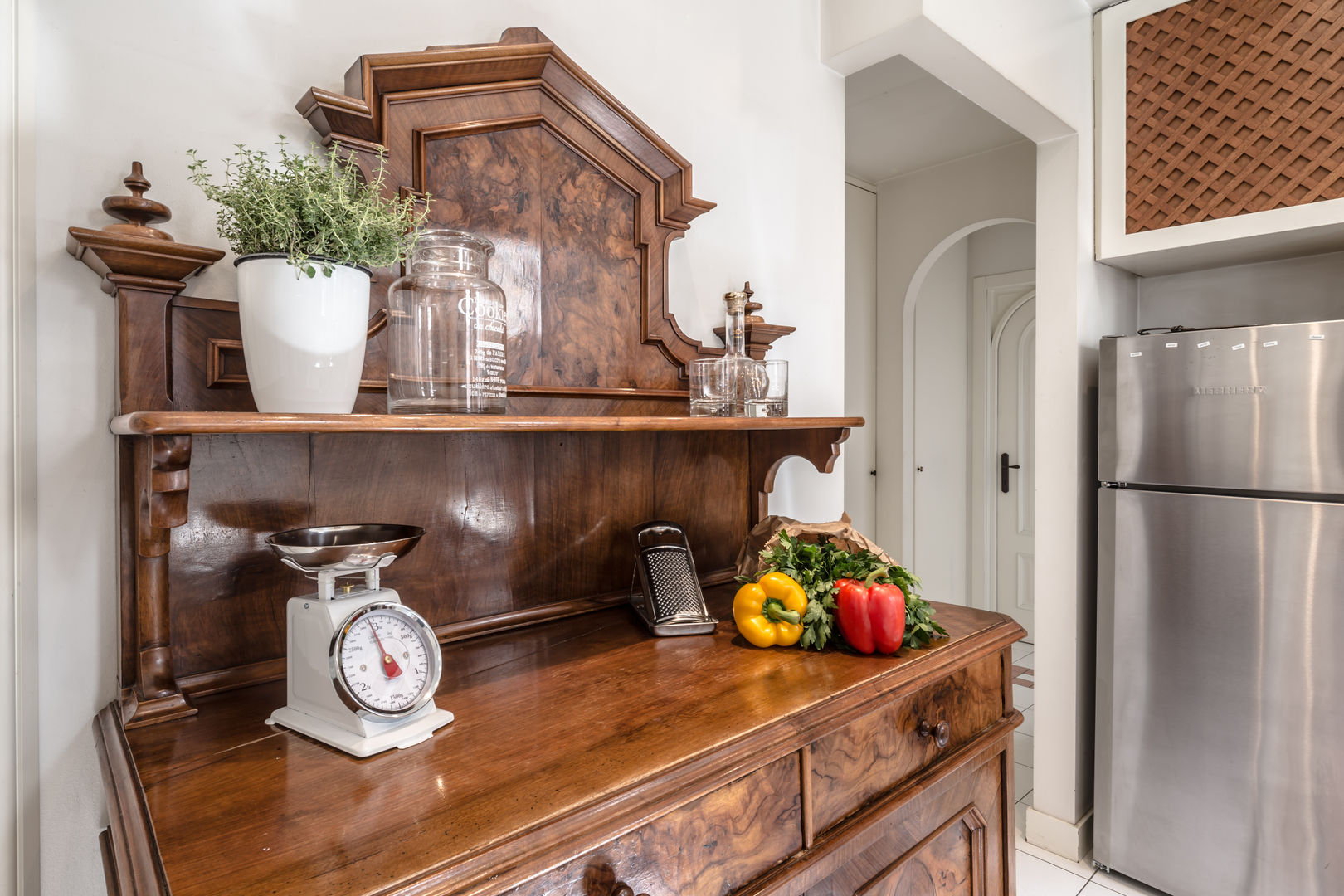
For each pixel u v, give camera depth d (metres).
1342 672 1.55
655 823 0.65
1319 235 1.83
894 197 3.54
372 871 0.51
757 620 1.05
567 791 0.62
